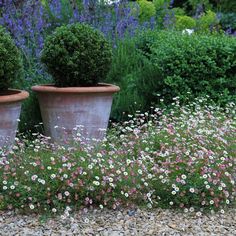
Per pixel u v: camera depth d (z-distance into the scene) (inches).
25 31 301.7
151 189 187.6
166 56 303.4
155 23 419.8
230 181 186.5
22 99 222.4
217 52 307.7
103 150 200.2
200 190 185.0
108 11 342.0
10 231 159.8
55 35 251.8
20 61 230.1
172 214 179.2
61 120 245.1
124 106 294.2
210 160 193.8
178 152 197.3
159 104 305.1
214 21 493.4
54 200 173.2
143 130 257.1
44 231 160.4
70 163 178.5
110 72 307.7
